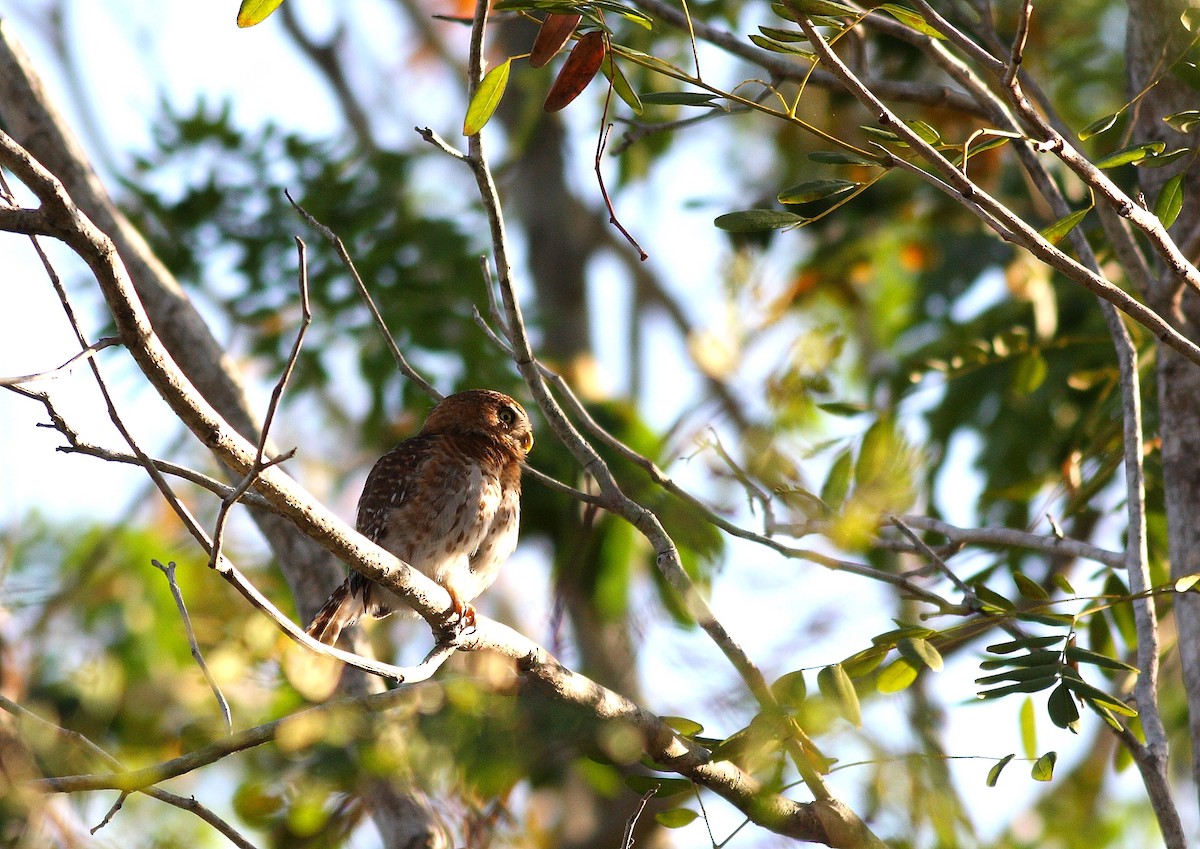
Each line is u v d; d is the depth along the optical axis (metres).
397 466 11.23
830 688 7.58
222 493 6.62
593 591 12.72
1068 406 13.57
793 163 16.91
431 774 9.02
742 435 11.39
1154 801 7.79
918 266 16.44
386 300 14.77
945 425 13.83
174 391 6.33
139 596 12.55
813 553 9.23
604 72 7.15
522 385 14.58
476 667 8.95
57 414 6.13
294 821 9.27
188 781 10.21
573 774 12.22
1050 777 7.68
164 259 14.73
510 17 9.70
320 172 15.39
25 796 7.52
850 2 9.58
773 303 13.91
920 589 8.96
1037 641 7.40
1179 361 9.24
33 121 11.45
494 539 11.45
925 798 9.41
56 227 5.79
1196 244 8.77
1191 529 8.95
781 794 8.68
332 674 10.17
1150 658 8.23
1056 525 9.48
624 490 13.58
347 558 7.52
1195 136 8.93
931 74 14.26
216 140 15.22
